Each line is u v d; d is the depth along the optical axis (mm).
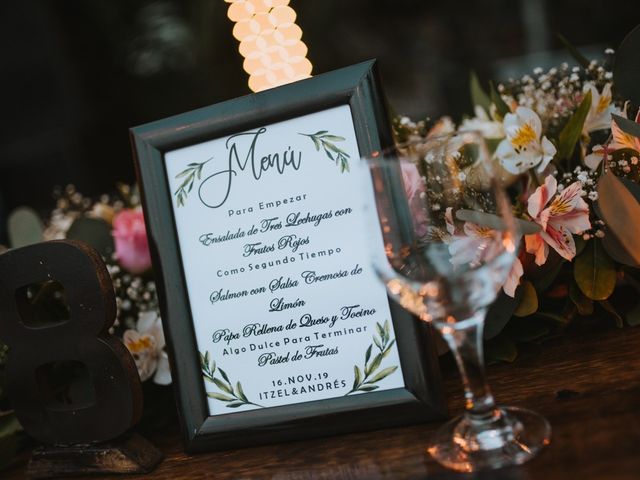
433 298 669
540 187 895
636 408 713
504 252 680
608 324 996
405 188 779
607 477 602
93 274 866
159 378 1021
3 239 3051
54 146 4301
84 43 4367
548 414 749
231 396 890
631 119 1001
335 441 832
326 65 4676
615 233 865
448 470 682
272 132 884
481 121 1168
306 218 872
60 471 899
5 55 4164
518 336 966
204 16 4266
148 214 917
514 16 4734
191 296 911
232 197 899
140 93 4586
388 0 4812
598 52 4066
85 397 987
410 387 817
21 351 908
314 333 867
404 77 4891
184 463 869
